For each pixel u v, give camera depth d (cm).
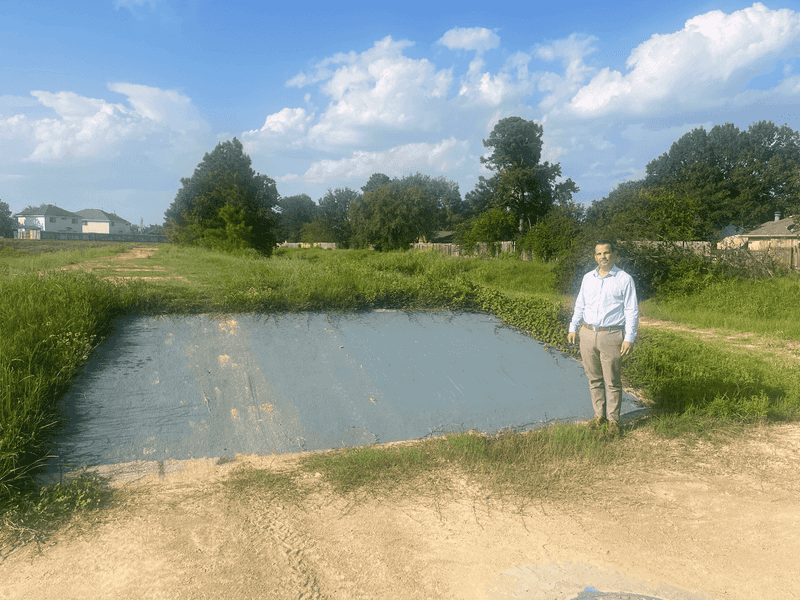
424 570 281
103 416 462
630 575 277
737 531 326
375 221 5691
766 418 536
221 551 296
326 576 273
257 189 4312
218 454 438
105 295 666
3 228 7819
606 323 488
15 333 508
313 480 396
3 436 371
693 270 1473
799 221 2091
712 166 6019
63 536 309
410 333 721
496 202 6166
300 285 788
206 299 727
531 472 414
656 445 475
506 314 815
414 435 498
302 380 571
